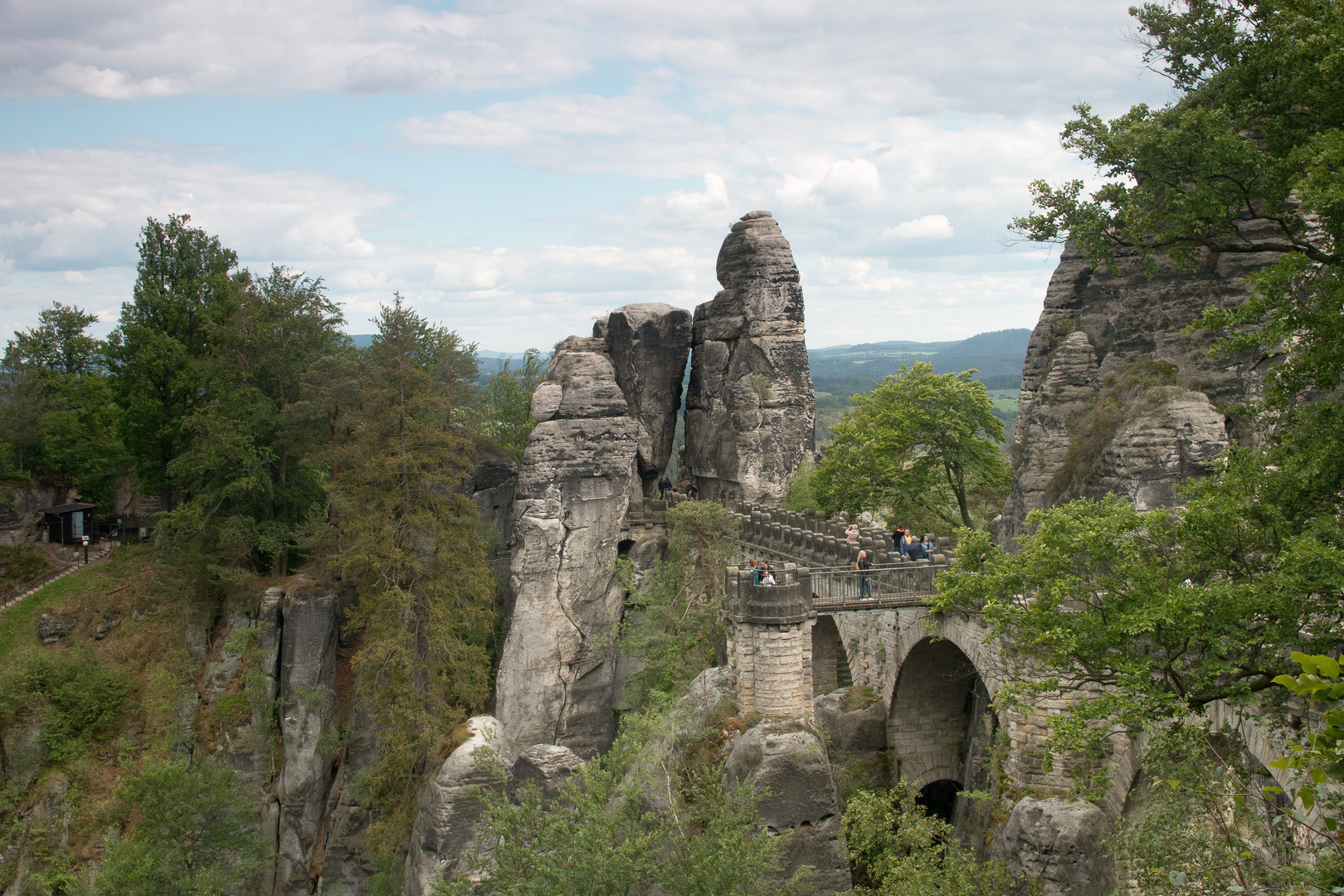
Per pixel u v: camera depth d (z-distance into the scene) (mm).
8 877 57344
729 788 38844
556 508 65500
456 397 74250
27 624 67562
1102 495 41344
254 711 60906
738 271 72125
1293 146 31234
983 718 41500
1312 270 35938
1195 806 24094
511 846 32969
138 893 48531
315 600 61781
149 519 83250
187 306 73250
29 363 90312
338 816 59812
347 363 67000
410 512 59281
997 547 32125
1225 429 41031
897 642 44125
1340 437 25500
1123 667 25047
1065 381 49156
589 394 67000
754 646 42094
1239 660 25969
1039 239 33500
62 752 60531
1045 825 32094
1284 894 18000
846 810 37969
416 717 55375
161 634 65375
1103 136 31500
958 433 64125
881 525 61125
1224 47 31922
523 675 63656
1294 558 22734
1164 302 45281
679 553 57812
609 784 37500
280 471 68312
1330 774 10867
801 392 71062
